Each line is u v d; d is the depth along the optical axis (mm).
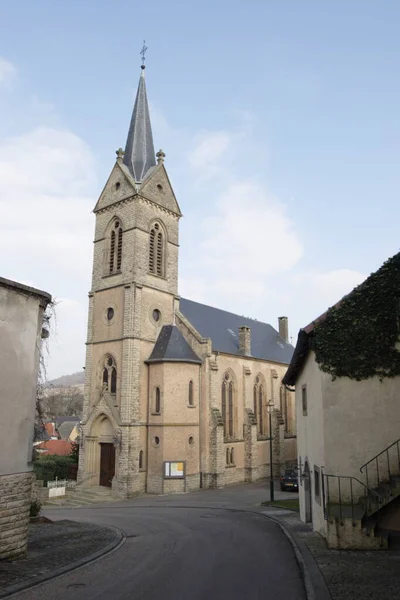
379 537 15805
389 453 16938
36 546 17281
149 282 43938
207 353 43906
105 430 41719
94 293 45656
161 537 20172
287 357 61688
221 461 42625
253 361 52969
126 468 38719
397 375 17453
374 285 18016
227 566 14773
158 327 44281
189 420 41625
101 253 46031
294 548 16750
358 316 17875
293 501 33188
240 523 23844
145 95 50156
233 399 48500
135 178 46062
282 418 55312
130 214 44156
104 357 43438
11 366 15148
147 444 40969
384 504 15828
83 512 30797
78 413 131125
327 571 13273
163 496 38500
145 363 42250
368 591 11555
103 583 12859
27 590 12180
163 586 12617
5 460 14633
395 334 17625
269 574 13797
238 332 55969
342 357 17625
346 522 15992
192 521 25016
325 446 17281
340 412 17406
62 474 47250
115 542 18625
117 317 43125
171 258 47094
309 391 20875
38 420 22312
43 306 17094
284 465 54656
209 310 54406
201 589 12367
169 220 47500
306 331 18531
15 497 14906
